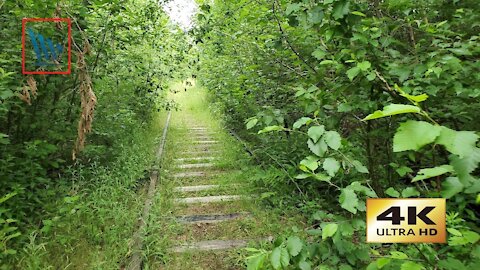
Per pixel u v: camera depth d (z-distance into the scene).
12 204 3.50
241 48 6.08
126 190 4.67
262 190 4.81
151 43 7.87
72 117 4.96
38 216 3.77
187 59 8.64
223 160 6.48
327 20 2.47
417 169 2.94
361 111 2.94
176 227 3.89
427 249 1.65
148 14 6.16
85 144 5.52
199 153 7.38
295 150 4.95
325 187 4.54
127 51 7.26
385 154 3.16
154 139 8.24
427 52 2.41
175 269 3.14
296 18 2.76
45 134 4.61
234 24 5.63
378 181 2.93
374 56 2.31
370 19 2.44
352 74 1.99
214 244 3.57
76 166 5.15
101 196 4.34
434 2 2.78
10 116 4.28
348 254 1.74
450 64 2.15
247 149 6.22
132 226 3.77
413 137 0.83
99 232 3.57
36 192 4.02
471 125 2.45
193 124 11.55
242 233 3.82
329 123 2.63
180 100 17.48
